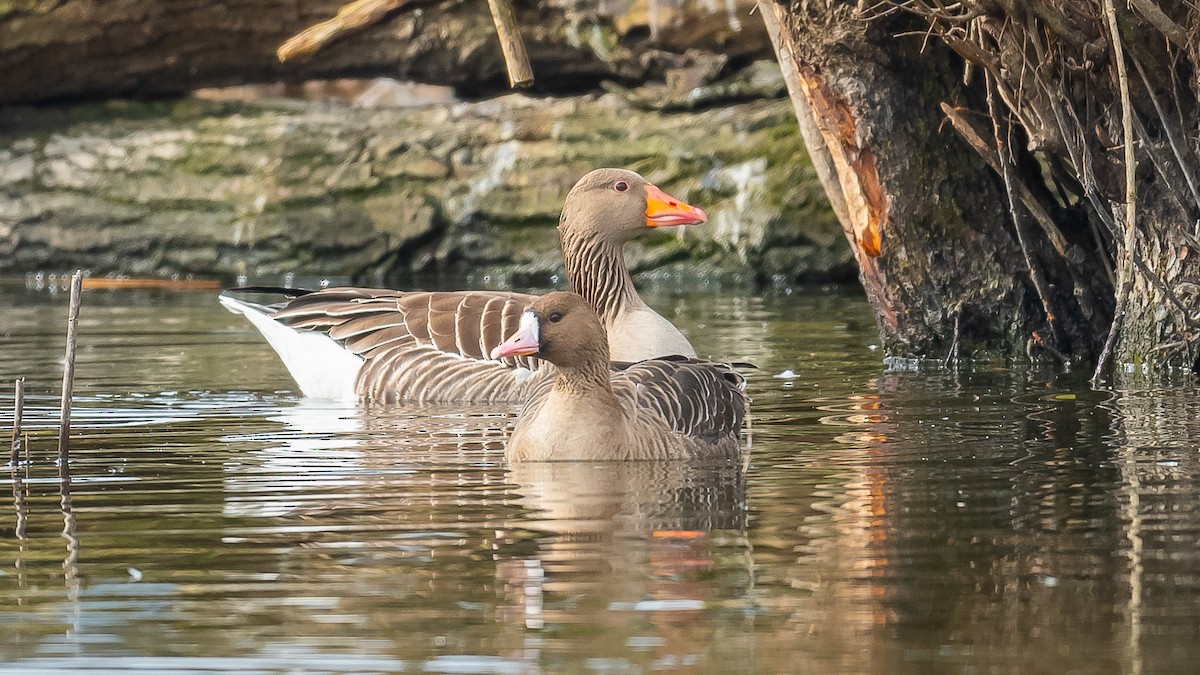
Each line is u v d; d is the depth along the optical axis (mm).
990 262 15180
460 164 25203
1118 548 7730
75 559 7812
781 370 14867
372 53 25594
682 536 8102
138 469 10203
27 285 24719
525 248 24844
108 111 26844
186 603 7020
